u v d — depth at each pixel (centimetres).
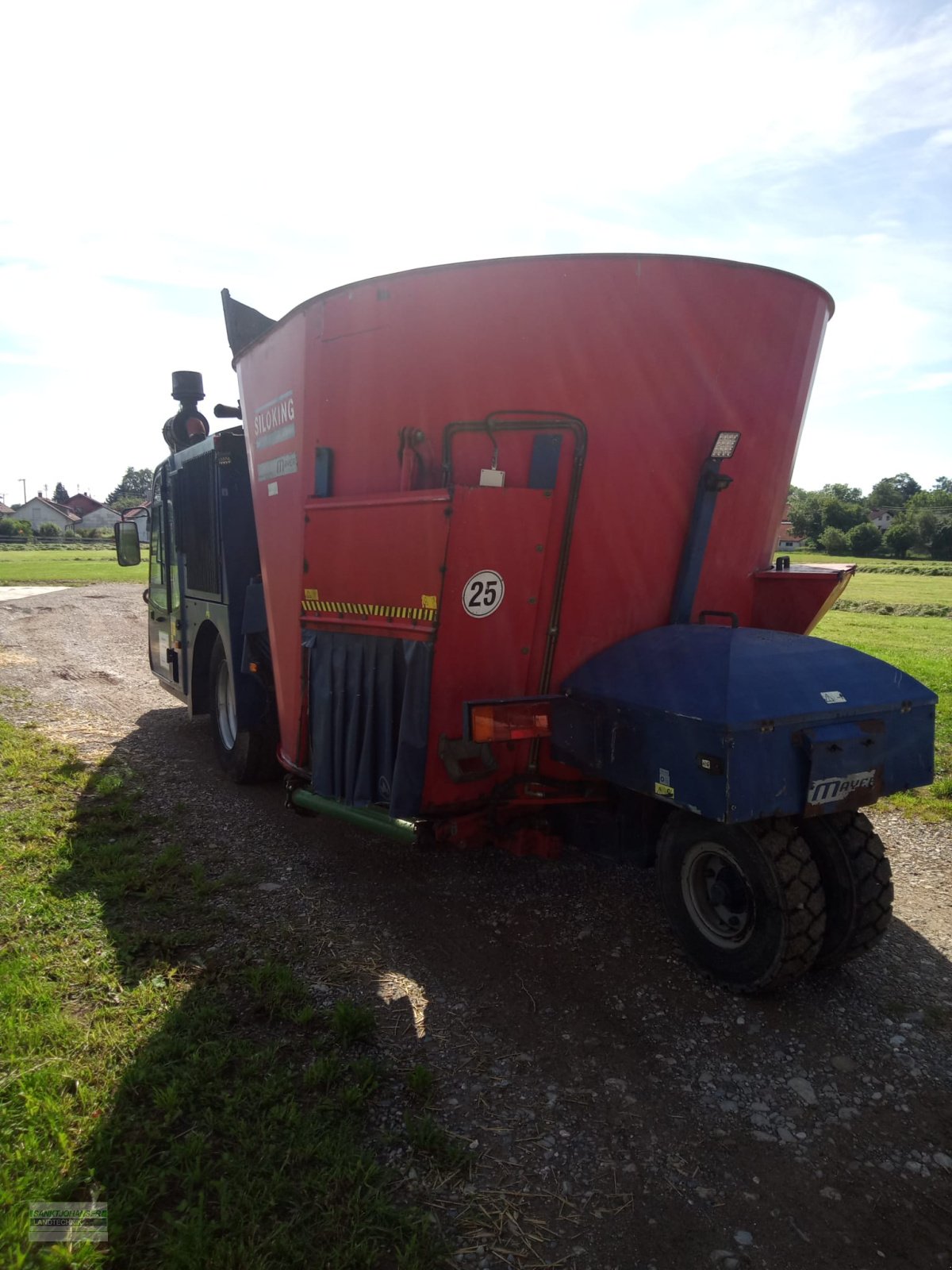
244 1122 260
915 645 1603
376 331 372
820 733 315
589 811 410
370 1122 271
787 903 322
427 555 344
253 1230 222
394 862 483
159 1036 302
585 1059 308
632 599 385
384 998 344
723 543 403
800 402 412
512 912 424
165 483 755
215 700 660
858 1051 316
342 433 390
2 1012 312
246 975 349
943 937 411
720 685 316
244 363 488
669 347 362
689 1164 259
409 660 355
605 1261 223
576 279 350
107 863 459
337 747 400
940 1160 263
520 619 364
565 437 357
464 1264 221
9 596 2294
